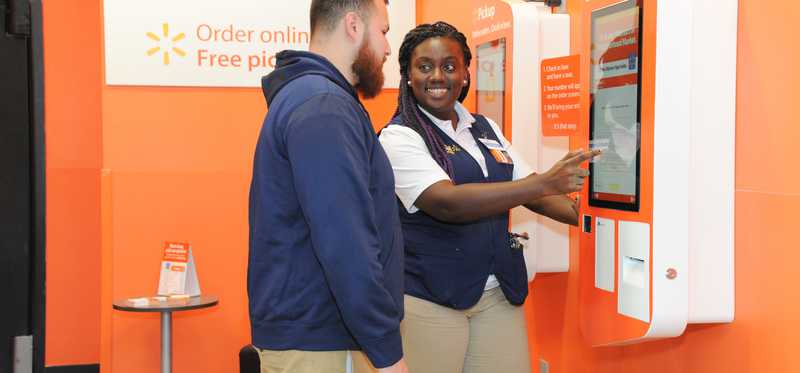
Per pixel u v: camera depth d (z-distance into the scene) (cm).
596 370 279
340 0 188
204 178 437
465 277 226
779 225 182
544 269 297
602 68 216
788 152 179
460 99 250
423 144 227
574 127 244
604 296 216
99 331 536
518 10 286
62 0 525
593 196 223
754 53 190
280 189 171
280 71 181
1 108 123
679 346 225
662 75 187
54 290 530
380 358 163
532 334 343
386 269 178
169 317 402
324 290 171
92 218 534
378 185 177
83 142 531
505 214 236
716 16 195
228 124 437
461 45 239
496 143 246
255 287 177
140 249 432
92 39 530
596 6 220
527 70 285
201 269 439
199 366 442
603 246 216
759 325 190
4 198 124
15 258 125
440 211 214
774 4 183
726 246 198
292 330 170
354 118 169
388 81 451
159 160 433
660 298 190
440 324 227
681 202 189
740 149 196
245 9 430
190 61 428
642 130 194
